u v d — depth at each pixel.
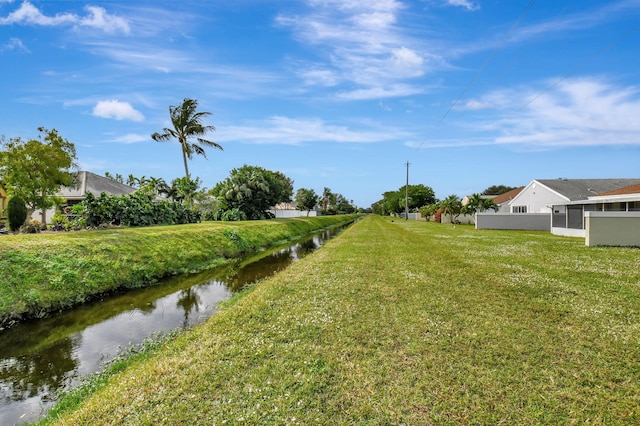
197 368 4.67
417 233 27.97
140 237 14.89
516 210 41.25
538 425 3.39
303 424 3.45
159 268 13.50
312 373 4.43
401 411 3.64
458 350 5.02
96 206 17.66
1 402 4.76
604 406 3.67
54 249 10.97
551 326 5.91
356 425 3.44
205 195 34.81
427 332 5.72
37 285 9.24
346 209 144.62
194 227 20.62
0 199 27.89
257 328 6.12
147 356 5.96
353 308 7.06
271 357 4.93
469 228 34.97
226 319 6.71
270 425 3.45
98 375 5.43
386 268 11.60
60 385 5.21
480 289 8.45
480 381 4.16
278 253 20.48
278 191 42.91
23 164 21.89
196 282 12.43
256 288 10.26
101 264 11.53
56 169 22.92
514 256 13.97
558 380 4.17
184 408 3.76
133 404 3.89
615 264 11.83
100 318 8.40
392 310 6.92
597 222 17.61
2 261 9.32
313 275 10.70
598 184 36.03
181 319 8.20
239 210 37.38
